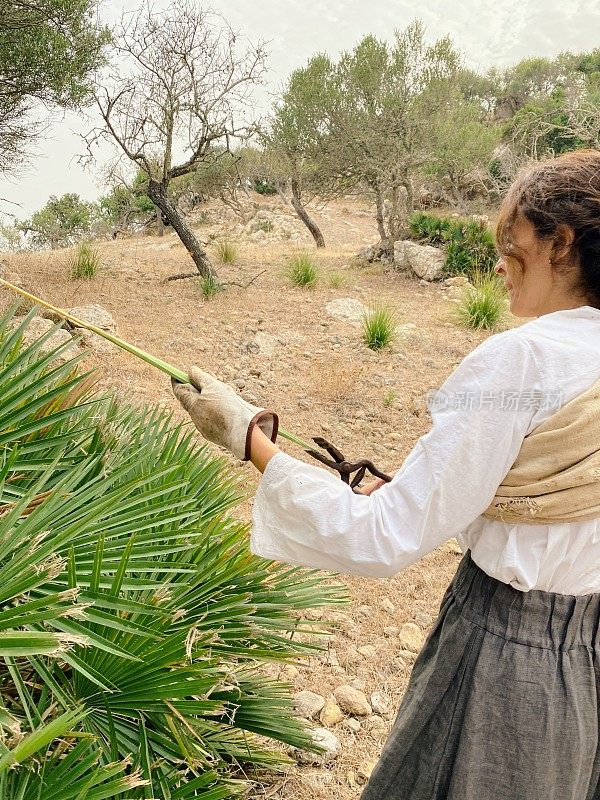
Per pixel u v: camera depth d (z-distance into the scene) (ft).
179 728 5.53
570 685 4.07
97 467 6.78
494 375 3.84
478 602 4.32
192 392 4.81
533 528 4.01
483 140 79.51
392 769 4.65
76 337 6.28
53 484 6.39
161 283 36.24
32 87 32.53
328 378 23.15
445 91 55.21
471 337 31.14
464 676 4.28
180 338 25.48
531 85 128.67
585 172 4.05
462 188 84.17
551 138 70.03
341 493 4.05
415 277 45.70
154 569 5.62
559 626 4.12
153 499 6.80
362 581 12.92
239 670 7.18
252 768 7.84
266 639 7.00
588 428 3.77
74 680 5.43
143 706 5.40
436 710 4.41
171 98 34.63
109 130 34.68
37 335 20.21
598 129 45.09
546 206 4.03
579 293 4.18
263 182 118.42
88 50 32.89
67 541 5.19
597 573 4.09
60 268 36.24
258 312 31.55
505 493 3.94
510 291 4.48
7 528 4.98
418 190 81.71
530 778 4.11
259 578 7.02
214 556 6.65
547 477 3.85
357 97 55.26
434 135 55.42
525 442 3.88
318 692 9.78
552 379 3.84
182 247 69.00
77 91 32.27
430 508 3.83
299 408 21.13
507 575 4.07
